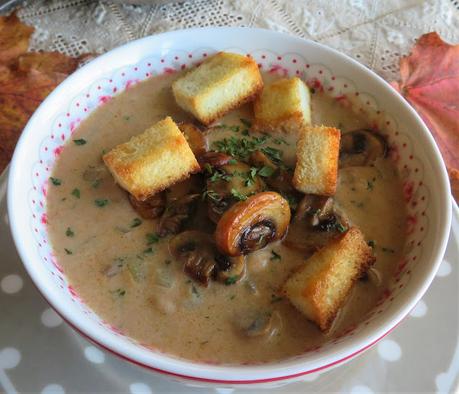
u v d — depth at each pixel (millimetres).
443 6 301
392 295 165
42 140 190
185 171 185
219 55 217
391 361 173
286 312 169
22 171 178
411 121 195
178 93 210
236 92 211
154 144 184
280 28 292
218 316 168
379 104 207
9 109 249
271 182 189
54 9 294
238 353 161
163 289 172
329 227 182
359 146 203
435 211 174
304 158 185
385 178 199
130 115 213
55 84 257
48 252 175
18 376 168
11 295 182
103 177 195
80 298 170
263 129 209
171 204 185
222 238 163
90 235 183
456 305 184
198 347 162
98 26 288
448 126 253
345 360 145
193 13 296
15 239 158
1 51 268
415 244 177
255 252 177
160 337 164
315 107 219
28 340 174
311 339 164
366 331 148
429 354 175
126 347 141
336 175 188
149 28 289
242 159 195
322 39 289
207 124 210
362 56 283
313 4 301
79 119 205
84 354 173
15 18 279
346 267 169
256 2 301
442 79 264
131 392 167
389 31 292
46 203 188
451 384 169
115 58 210
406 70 267
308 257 179
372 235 187
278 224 174
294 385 169
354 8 300
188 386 169
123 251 180
